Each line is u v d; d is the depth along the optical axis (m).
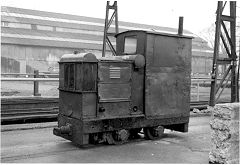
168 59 8.63
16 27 46.88
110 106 7.68
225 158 6.19
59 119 8.06
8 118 9.70
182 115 8.97
